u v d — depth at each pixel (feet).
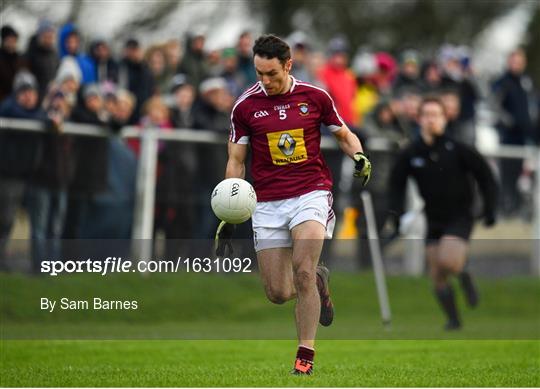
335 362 106.83
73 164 159.53
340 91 183.52
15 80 158.30
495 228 200.75
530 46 444.55
